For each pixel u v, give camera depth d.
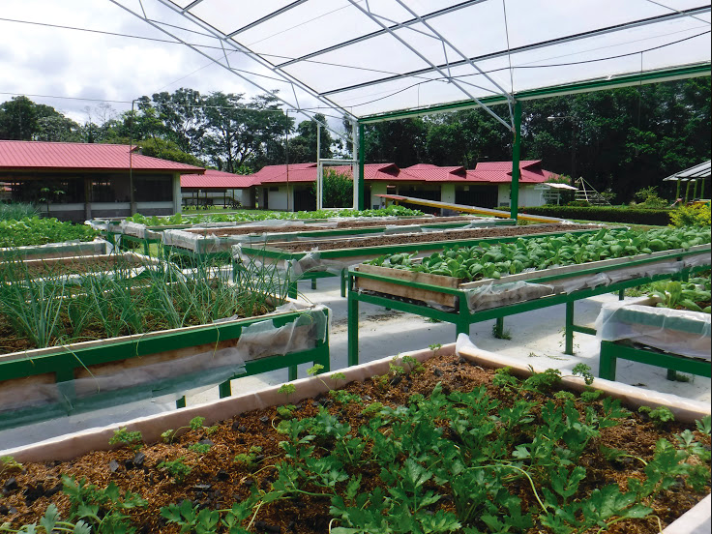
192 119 53.34
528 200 28.48
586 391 2.09
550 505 1.32
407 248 5.74
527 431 1.81
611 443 1.77
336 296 6.57
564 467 1.57
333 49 10.39
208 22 9.88
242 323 2.51
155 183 22.28
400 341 4.65
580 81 9.53
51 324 2.55
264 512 1.43
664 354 2.65
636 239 4.92
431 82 11.21
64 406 2.11
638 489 1.40
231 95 52.72
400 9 8.42
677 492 1.51
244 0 8.85
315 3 8.57
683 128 21.80
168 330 2.37
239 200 36.62
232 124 53.28
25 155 20.17
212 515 1.26
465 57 9.35
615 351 2.84
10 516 1.36
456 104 11.68
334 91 12.84
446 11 8.15
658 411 1.86
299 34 9.93
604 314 2.88
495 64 9.72
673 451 1.54
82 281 2.90
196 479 1.56
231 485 1.54
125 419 3.09
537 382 2.15
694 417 1.85
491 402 1.88
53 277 3.03
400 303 3.65
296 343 2.71
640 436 1.82
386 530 1.18
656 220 17.64
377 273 3.82
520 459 1.65
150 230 7.80
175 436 1.80
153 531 1.34
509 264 3.87
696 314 2.59
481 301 3.38
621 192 26.92
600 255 4.55
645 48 8.27
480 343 4.57
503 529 1.23
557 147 31.86
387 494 1.51
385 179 24.98
